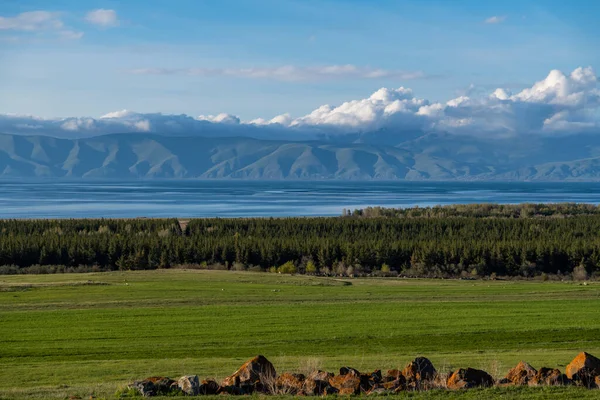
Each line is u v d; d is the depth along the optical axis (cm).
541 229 18550
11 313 6769
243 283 10325
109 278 10944
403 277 13425
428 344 5081
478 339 5309
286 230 18312
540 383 2511
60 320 6334
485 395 2339
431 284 10775
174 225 19212
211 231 18525
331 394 2427
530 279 13375
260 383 2541
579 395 2308
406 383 2538
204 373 3588
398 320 6366
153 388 2475
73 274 11738
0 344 5109
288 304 7588
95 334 5569
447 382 2547
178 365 3944
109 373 3669
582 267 13850
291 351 4756
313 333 5625
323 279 11300
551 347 4912
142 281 10488
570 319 6394
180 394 2439
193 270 12662
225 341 5234
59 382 3388
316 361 3466
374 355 4378
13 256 14225
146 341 5241
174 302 7769
